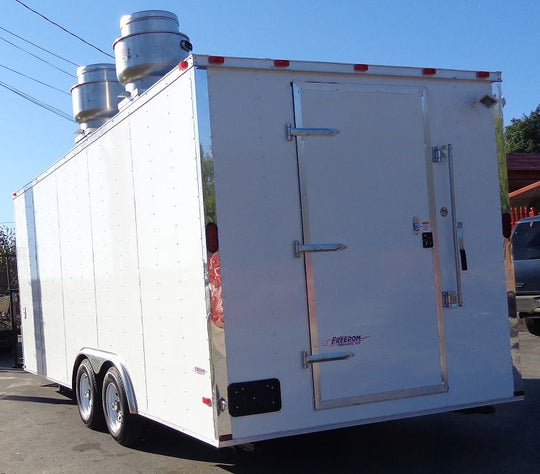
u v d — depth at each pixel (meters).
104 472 5.71
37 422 7.91
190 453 6.07
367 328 5.03
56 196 8.03
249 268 4.70
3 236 20.47
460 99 5.48
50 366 8.58
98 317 6.76
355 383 4.97
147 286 5.57
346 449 5.91
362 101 5.11
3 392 10.20
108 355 6.44
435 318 5.26
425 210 5.28
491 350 5.46
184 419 5.00
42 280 8.79
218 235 4.62
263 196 4.77
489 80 5.58
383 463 5.50
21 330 10.04
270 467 5.53
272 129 4.83
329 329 4.91
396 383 5.10
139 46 6.47
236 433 4.59
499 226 5.57
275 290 4.77
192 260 4.79
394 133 5.21
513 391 5.54
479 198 5.50
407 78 5.29
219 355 4.58
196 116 4.61
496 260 5.54
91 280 6.92
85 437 6.94
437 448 5.85
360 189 5.07
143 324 5.68
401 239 5.19
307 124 4.93
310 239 4.89
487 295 5.48
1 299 15.41
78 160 7.18
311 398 4.84
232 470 5.52
